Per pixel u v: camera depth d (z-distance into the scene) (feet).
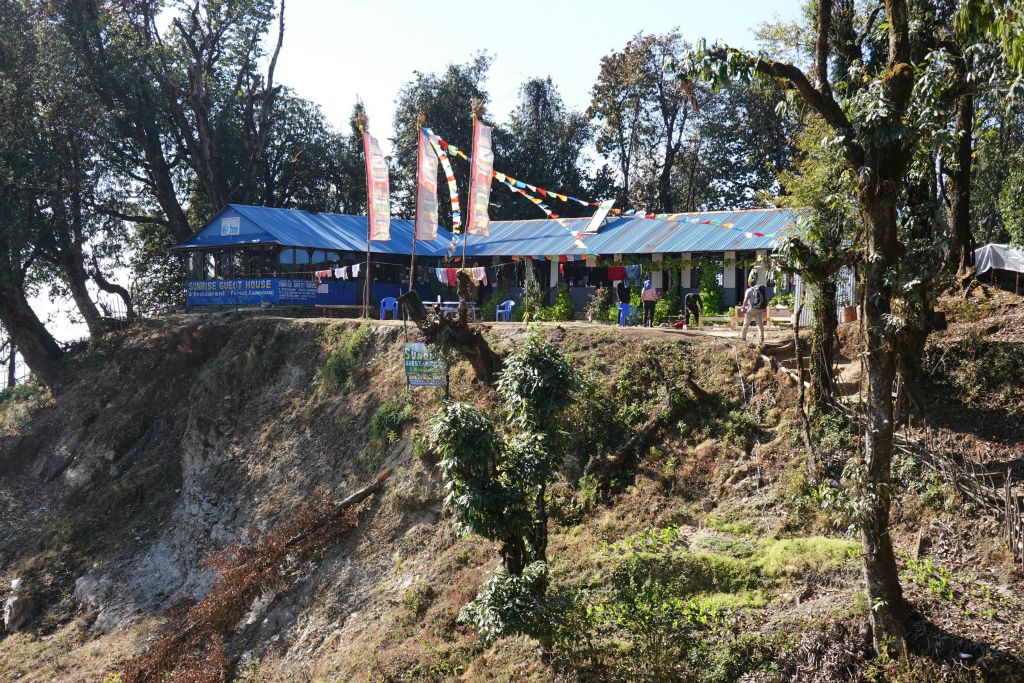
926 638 41.65
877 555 41.52
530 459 48.44
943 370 61.67
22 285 129.80
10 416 121.60
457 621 51.70
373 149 97.66
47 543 92.68
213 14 157.07
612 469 65.62
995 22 41.47
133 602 80.64
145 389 112.88
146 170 153.89
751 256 103.19
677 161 182.80
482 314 117.60
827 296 60.85
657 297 92.99
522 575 47.73
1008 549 46.42
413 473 73.87
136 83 139.13
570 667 47.73
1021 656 39.52
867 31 60.13
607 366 75.31
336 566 70.64
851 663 41.78
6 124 123.34
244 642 68.03
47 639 79.20
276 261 126.11
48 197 127.24
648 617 47.39
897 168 40.81
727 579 49.88
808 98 42.63
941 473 52.70
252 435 94.89
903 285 40.16
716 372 70.49
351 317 126.00
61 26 133.80
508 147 178.40
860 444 58.03
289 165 177.17
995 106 46.93
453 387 81.41
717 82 42.52
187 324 119.75
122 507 94.73
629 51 171.73
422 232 84.84
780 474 59.67
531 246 121.08
